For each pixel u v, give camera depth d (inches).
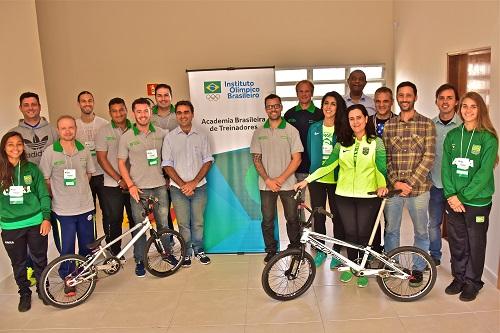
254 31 263.9
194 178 154.3
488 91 147.0
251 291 136.9
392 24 261.6
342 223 137.1
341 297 130.3
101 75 269.9
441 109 138.3
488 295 127.1
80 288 135.5
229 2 261.9
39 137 140.4
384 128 133.7
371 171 127.9
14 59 157.6
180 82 269.1
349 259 134.0
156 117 165.0
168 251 153.8
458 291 128.3
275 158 150.9
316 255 159.8
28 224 127.0
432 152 127.3
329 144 148.4
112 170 150.3
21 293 131.2
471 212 119.9
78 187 135.7
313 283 140.0
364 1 259.6
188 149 152.6
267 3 261.4
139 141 147.4
